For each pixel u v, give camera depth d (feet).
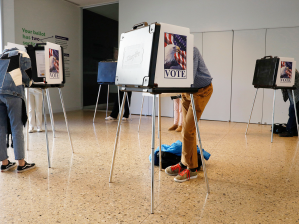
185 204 6.31
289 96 14.88
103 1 25.13
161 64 5.95
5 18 18.97
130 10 23.22
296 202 6.46
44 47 9.34
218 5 20.10
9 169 8.74
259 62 14.84
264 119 19.27
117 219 5.57
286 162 9.80
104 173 8.44
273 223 5.44
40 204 6.23
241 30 19.56
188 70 6.54
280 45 18.58
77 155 10.48
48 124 17.67
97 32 26.08
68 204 6.24
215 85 20.63
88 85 27.20
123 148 11.66
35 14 21.84
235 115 20.17
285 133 14.67
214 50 20.47
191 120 7.48
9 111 8.23
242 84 19.81
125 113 20.27
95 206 6.15
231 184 7.63
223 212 5.91
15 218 5.57
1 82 8.02
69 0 24.86
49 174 8.30
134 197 6.67
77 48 26.81
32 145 12.01
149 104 22.89
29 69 8.36
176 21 21.57
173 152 9.17
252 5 19.12
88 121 19.31
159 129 8.66
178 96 14.92
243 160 10.04
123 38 6.97
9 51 8.40
